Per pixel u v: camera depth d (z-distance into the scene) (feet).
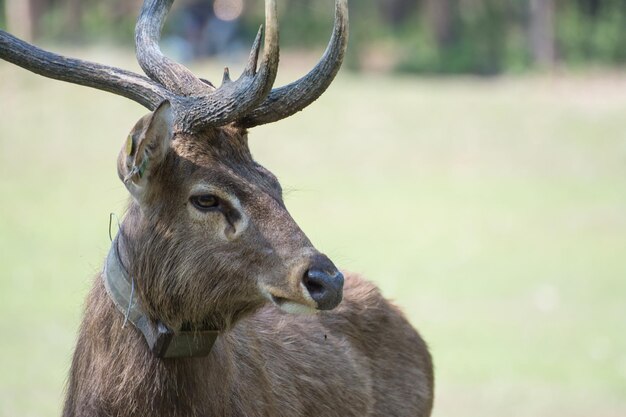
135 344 38.11
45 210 136.77
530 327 96.27
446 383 80.74
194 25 232.53
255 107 36.27
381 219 138.51
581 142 174.81
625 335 94.79
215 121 36.47
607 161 168.96
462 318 98.94
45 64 38.68
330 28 273.95
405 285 109.60
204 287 36.78
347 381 45.24
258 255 36.17
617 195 153.79
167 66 39.63
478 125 178.70
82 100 174.29
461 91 196.95
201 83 39.04
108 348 38.37
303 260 35.63
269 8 35.09
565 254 124.16
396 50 271.28
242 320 41.68
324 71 37.50
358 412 45.55
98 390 38.37
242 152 37.58
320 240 127.85
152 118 35.22
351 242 127.34
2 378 75.20
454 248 126.00
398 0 288.92
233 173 36.73
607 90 211.00
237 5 235.81
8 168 151.53
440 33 272.10
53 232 127.03
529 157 169.58
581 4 275.39
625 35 269.85
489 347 90.33
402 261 119.44
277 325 44.16
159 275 37.09
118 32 239.50
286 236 36.17
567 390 78.69
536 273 115.65
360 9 288.71
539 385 80.38
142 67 40.16
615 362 86.53
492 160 167.94
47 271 110.11
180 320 37.42
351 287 49.65
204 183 36.40
